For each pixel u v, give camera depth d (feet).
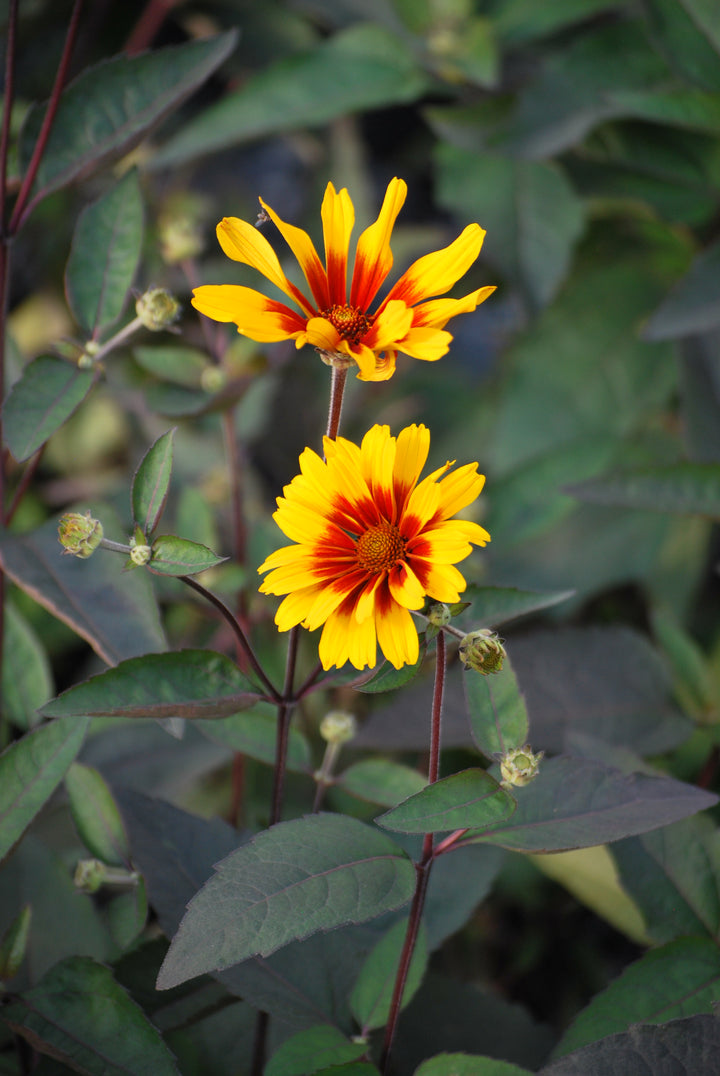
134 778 2.72
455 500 2.03
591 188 3.29
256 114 3.38
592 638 2.83
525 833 2.10
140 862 2.32
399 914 2.40
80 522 2.07
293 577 2.03
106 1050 2.14
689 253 3.51
